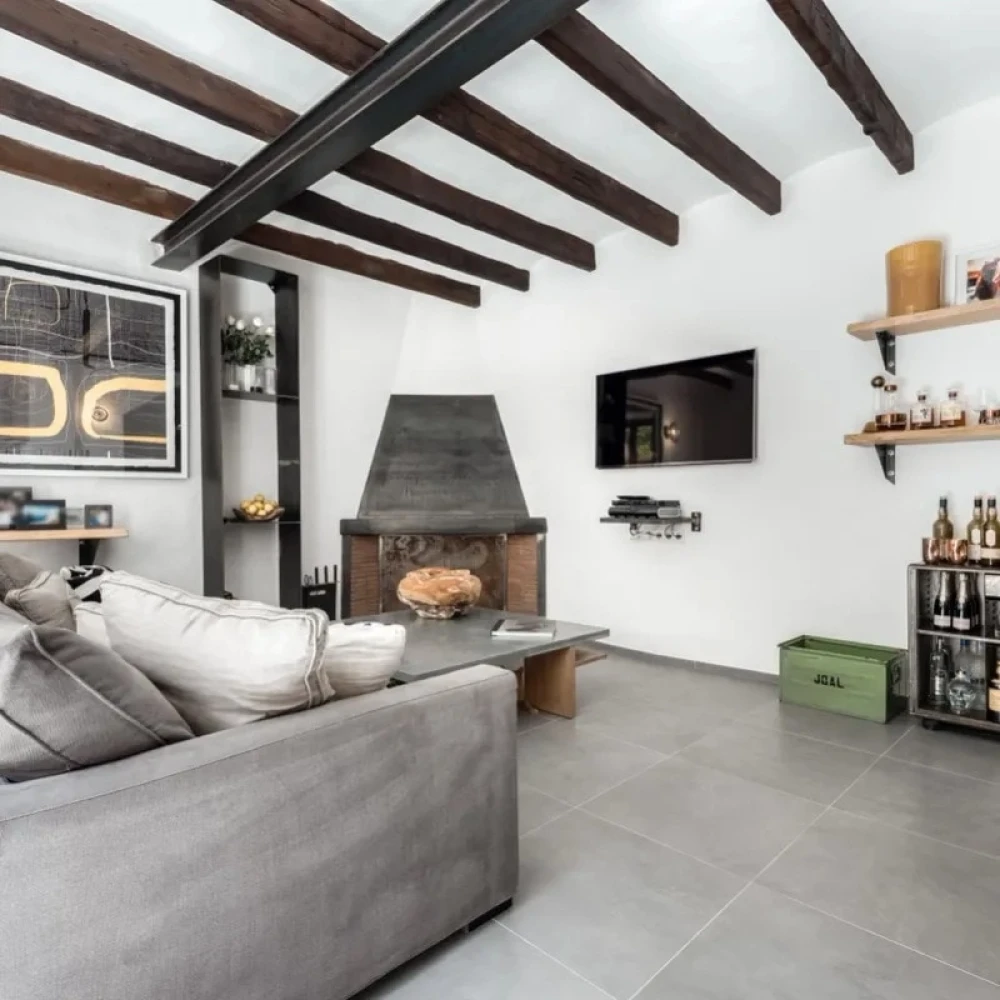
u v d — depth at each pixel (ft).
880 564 10.52
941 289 9.57
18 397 10.91
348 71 7.71
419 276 15.51
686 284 12.89
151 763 3.53
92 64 7.46
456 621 10.60
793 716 10.04
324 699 4.50
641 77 8.36
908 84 8.89
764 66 8.43
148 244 12.37
